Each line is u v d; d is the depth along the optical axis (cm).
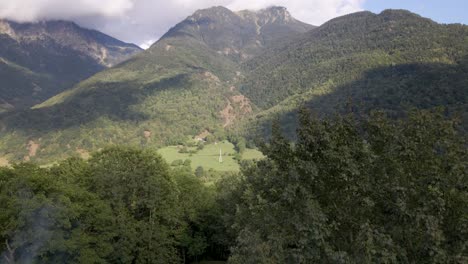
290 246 1630
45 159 17575
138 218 4188
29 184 2816
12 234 2528
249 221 1916
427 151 1498
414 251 1467
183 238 4697
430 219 1309
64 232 2867
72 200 3195
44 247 2578
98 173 3812
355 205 1531
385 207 1508
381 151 1562
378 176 1520
